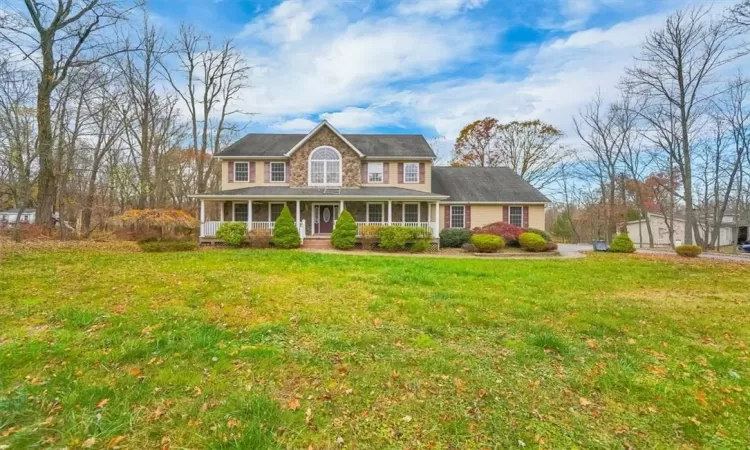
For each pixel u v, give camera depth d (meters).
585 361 3.96
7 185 17.92
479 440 2.58
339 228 17.19
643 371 3.75
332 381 3.34
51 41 16.55
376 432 2.64
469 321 5.29
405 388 3.26
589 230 41.62
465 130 37.91
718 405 3.13
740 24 14.52
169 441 2.46
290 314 5.39
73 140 19.25
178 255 12.66
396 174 21.66
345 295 6.70
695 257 16.33
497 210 21.95
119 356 3.69
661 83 20.98
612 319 5.59
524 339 4.58
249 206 18.05
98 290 6.63
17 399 2.80
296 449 2.41
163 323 4.73
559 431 2.71
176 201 29.77
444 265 11.34
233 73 26.20
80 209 21.56
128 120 22.48
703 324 5.48
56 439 2.43
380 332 4.70
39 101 16.69
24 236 16.59
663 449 2.56
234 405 2.87
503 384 3.38
